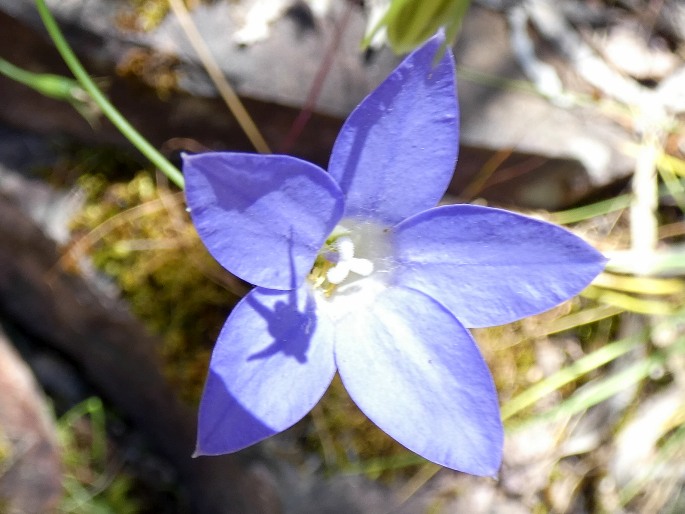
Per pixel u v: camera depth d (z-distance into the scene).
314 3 0.06
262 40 0.06
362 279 0.05
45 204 0.06
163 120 0.06
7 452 0.06
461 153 0.06
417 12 0.05
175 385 0.06
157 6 0.06
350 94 0.06
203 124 0.06
